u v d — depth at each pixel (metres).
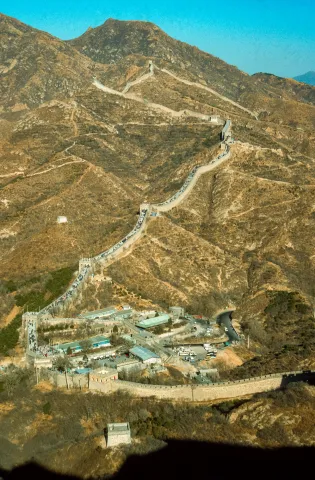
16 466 167.12
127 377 195.50
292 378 192.88
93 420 179.88
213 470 157.38
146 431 172.50
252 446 162.88
